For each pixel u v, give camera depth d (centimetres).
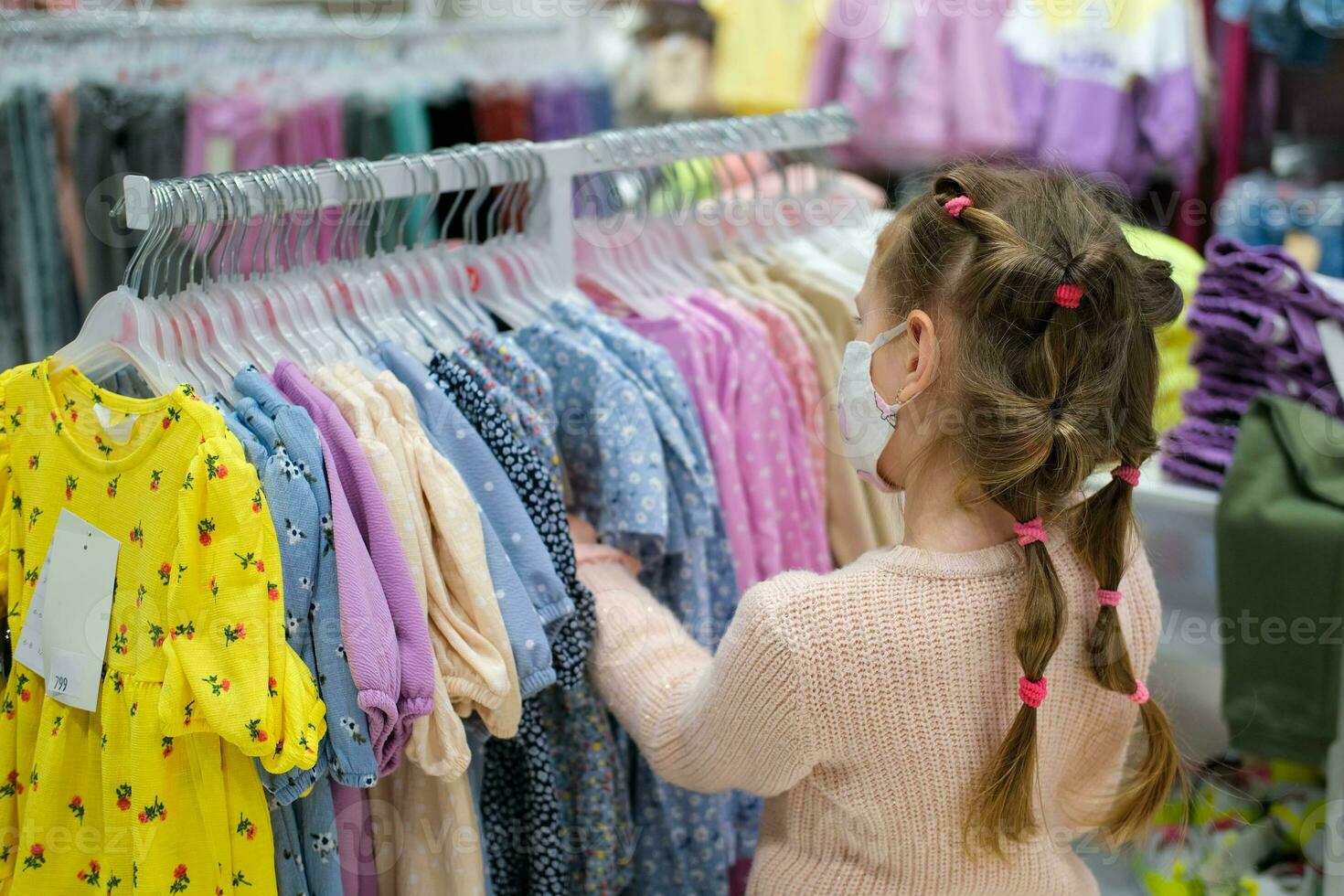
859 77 304
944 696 86
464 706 102
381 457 98
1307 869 159
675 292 144
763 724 88
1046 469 82
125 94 234
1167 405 176
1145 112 297
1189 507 155
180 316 102
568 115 305
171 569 90
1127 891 173
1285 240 258
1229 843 163
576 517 127
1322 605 141
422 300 121
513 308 127
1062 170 91
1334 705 142
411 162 117
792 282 151
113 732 98
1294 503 143
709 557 131
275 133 255
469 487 105
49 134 228
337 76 262
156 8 273
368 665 90
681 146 144
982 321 81
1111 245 81
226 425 90
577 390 121
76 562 99
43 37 228
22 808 109
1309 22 262
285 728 88
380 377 102
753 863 101
